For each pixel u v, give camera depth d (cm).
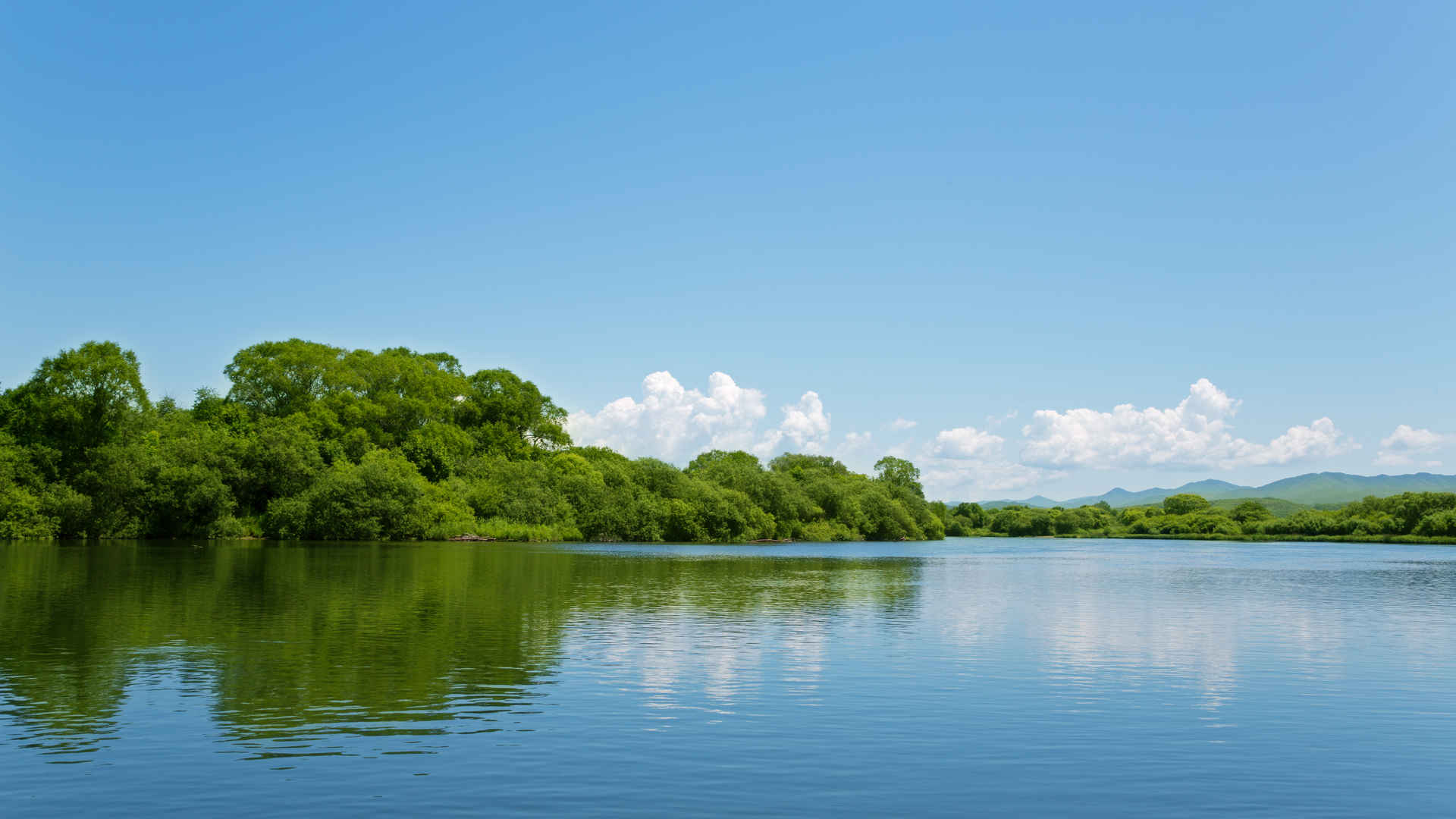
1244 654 3012
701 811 1408
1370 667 2795
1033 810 1442
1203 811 1457
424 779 1537
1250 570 8831
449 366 16550
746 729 1909
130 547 8625
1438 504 19525
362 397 13662
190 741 1741
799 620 3769
